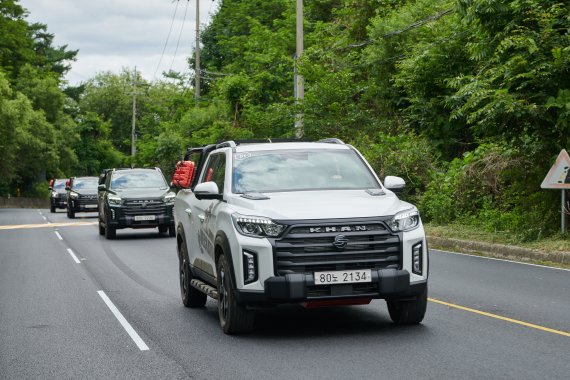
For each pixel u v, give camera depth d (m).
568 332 9.53
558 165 18.72
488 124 19.22
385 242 9.20
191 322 10.98
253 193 10.24
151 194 26.55
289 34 58.09
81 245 24.34
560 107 18.06
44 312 12.06
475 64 28.70
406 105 35.75
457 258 18.55
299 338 9.46
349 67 38.91
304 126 37.09
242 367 8.08
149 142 62.81
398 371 7.69
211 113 60.38
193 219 11.78
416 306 9.85
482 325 10.06
